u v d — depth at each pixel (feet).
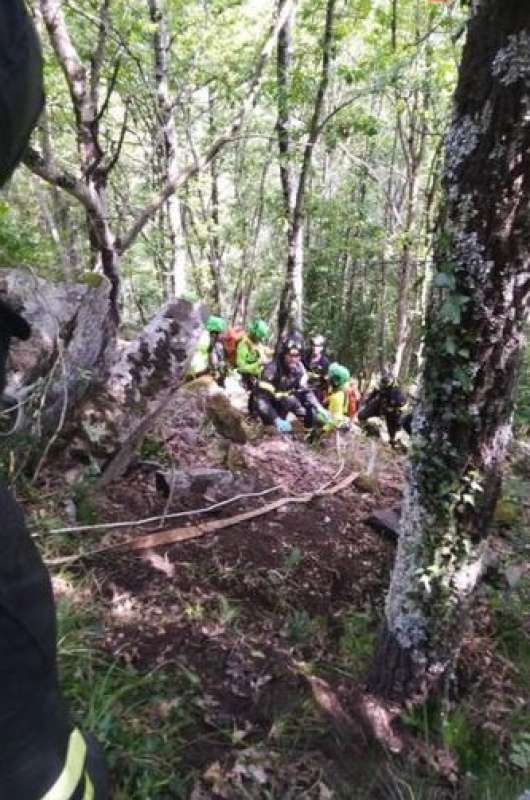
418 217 48.21
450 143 8.80
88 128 16.83
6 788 2.15
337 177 57.88
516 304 8.99
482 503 10.19
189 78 36.96
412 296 45.55
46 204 31.22
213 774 9.19
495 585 16.03
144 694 10.07
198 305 16.92
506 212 8.52
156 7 29.32
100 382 14.93
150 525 14.14
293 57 33.81
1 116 2.03
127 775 8.71
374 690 11.48
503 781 10.61
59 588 11.39
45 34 22.99
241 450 18.98
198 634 11.62
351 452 22.20
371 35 33.47
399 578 11.03
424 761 10.64
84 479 14.06
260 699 10.70
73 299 14.01
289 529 15.79
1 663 2.16
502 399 9.59
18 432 12.48
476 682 13.08
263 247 65.57
